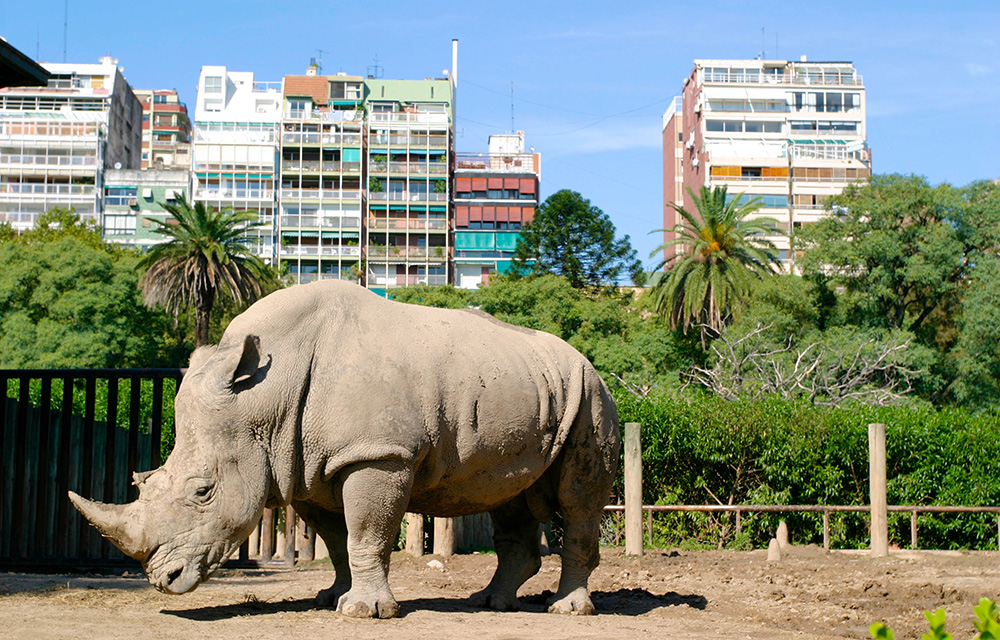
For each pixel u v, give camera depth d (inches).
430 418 308.3
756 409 713.6
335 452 297.0
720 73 3865.7
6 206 3841.0
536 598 389.7
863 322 1953.7
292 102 3966.5
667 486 711.1
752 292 1968.5
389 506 298.7
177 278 2128.4
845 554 616.4
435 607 343.3
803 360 1523.1
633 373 1839.3
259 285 2215.8
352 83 4089.6
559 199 2497.5
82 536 430.6
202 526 279.9
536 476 337.4
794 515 698.8
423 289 2436.0
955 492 695.7
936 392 1871.3
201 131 3858.3
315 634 264.2
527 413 329.1
